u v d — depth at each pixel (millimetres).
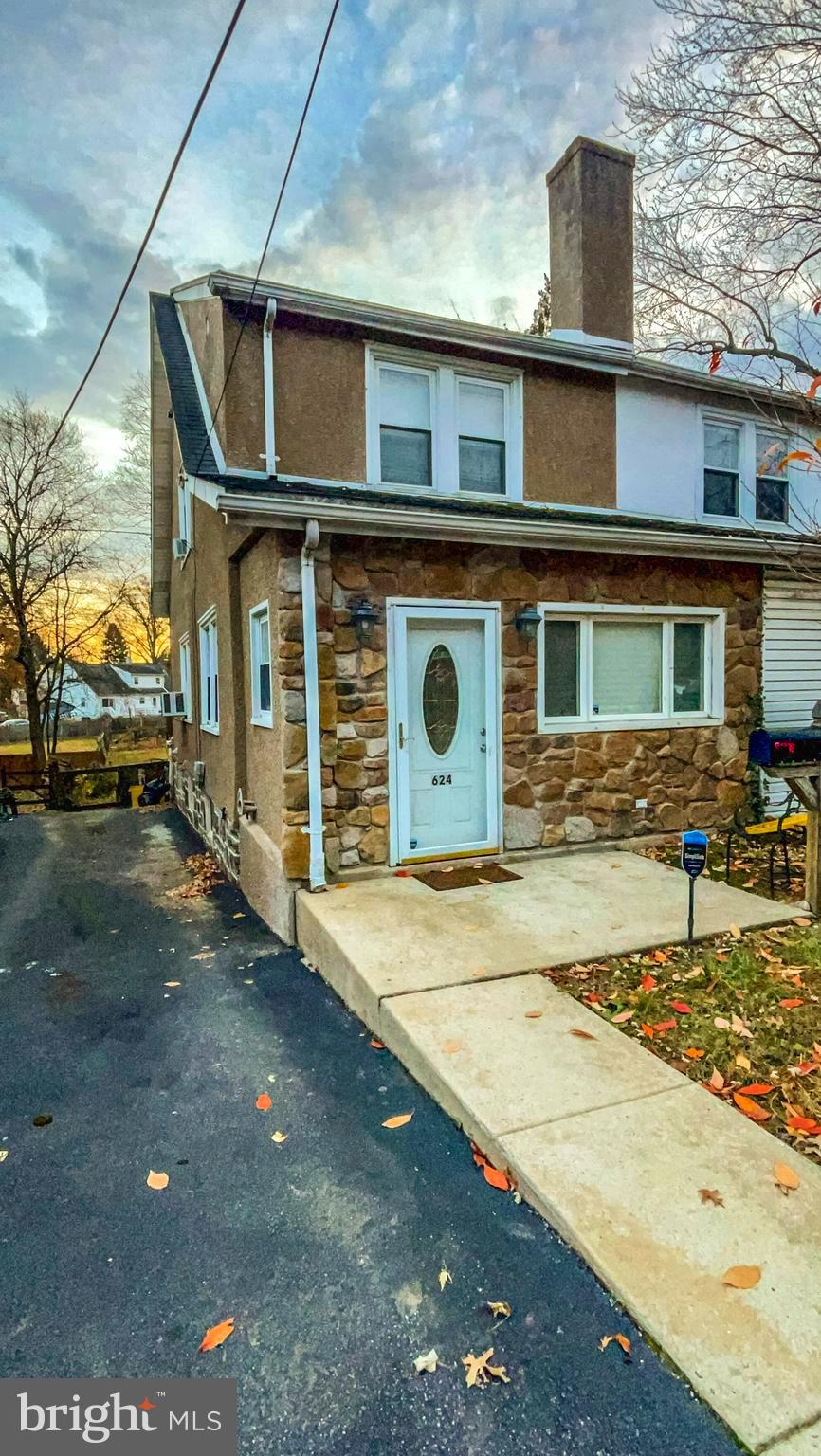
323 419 6359
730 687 7113
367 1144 2746
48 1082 3332
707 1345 1716
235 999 4234
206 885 7039
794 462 8523
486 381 7105
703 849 4156
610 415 7645
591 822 6395
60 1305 2029
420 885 5316
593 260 7480
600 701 6539
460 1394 1715
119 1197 2498
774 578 7332
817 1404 1571
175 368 7793
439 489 6832
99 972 4797
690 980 3721
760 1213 2113
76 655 27391
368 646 5441
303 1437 1638
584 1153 2396
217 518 7203
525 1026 3266
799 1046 3082
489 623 5910
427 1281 2062
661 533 6043
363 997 3771
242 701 6742
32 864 8344
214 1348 1875
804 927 4449
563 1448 1572
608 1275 1933
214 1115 3010
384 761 5539
